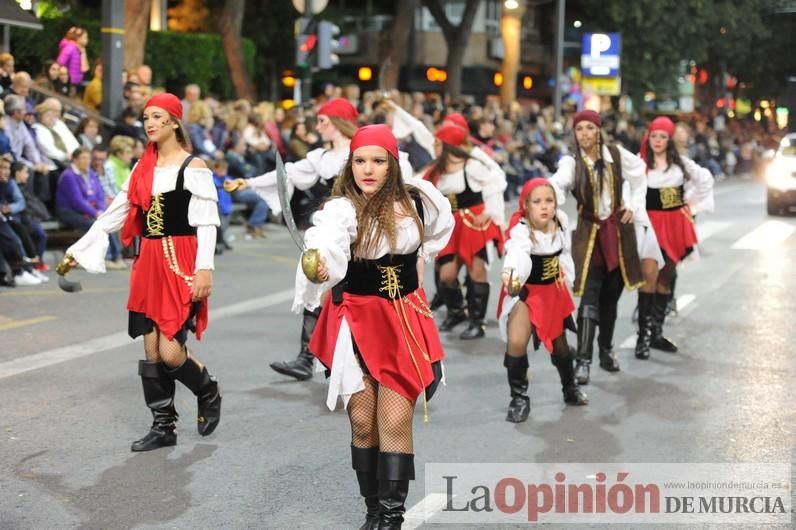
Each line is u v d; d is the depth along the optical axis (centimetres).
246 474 567
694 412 703
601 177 778
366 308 457
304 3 1786
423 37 3738
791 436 649
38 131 1292
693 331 978
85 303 1041
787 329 991
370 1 3716
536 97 4162
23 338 882
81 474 562
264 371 792
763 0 3381
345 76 3675
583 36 3375
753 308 1102
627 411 705
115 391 727
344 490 545
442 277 952
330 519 505
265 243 1552
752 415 696
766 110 4038
